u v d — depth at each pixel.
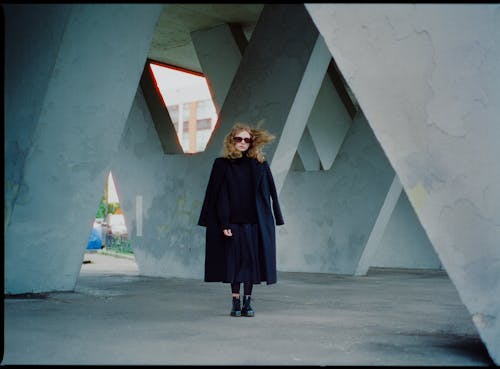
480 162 3.57
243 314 5.23
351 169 11.45
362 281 9.85
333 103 13.88
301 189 12.19
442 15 3.55
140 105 10.86
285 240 12.38
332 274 11.43
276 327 4.57
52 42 5.78
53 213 6.57
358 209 11.29
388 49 3.52
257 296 7.09
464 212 3.53
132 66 6.47
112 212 35.31
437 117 3.56
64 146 6.32
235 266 5.14
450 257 3.50
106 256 18.06
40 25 5.89
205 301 6.39
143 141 10.78
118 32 6.14
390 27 3.50
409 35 3.53
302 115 8.90
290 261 12.29
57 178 6.44
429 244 14.83
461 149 3.56
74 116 6.23
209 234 5.28
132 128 10.95
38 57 5.92
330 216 11.70
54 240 6.70
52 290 6.95
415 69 3.55
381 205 10.98
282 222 5.41
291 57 8.52
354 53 3.50
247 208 5.22
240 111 9.16
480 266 3.49
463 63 3.59
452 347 3.87
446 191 3.54
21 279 6.61
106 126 6.56
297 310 5.74
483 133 3.59
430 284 9.43
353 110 13.81
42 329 4.30
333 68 13.97
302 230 12.13
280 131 8.57
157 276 10.34
